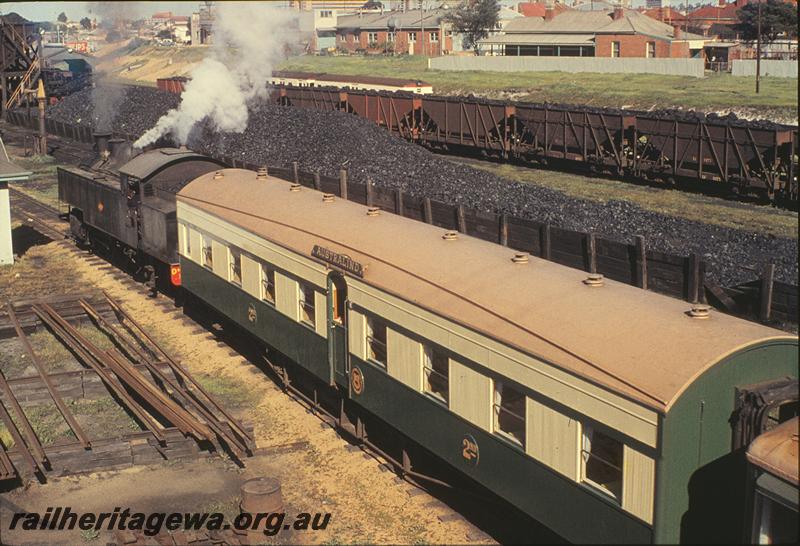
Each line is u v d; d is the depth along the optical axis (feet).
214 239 70.69
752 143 107.76
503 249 50.19
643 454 34.22
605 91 202.28
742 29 256.11
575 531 37.78
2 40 231.50
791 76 207.31
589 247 70.69
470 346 42.91
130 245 88.74
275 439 56.13
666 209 106.63
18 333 70.59
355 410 55.01
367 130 134.31
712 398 34.47
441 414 45.52
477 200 99.19
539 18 288.51
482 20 317.83
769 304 58.23
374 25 359.05
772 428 34.91
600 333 38.32
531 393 39.40
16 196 138.82
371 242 54.19
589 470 37.11
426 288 47.19
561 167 138.21
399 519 46.29
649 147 122.83
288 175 109.70
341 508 47.62
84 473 52.39
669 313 38.86
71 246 106.83
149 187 84.79
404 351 48.03
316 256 56.08
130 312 81.87
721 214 102.83
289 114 150.41
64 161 169.37
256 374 66.54
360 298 51.52
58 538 45.14
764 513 32.94
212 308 76.28
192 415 57.98
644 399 34.06
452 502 47.78
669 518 34.04
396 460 51.80
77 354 68.54
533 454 39.63
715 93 182.80
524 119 141.38
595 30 267.39
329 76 212.64
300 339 59.00
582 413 36.81
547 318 40.68
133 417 59.52
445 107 154.92
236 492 49.49
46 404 61.82
